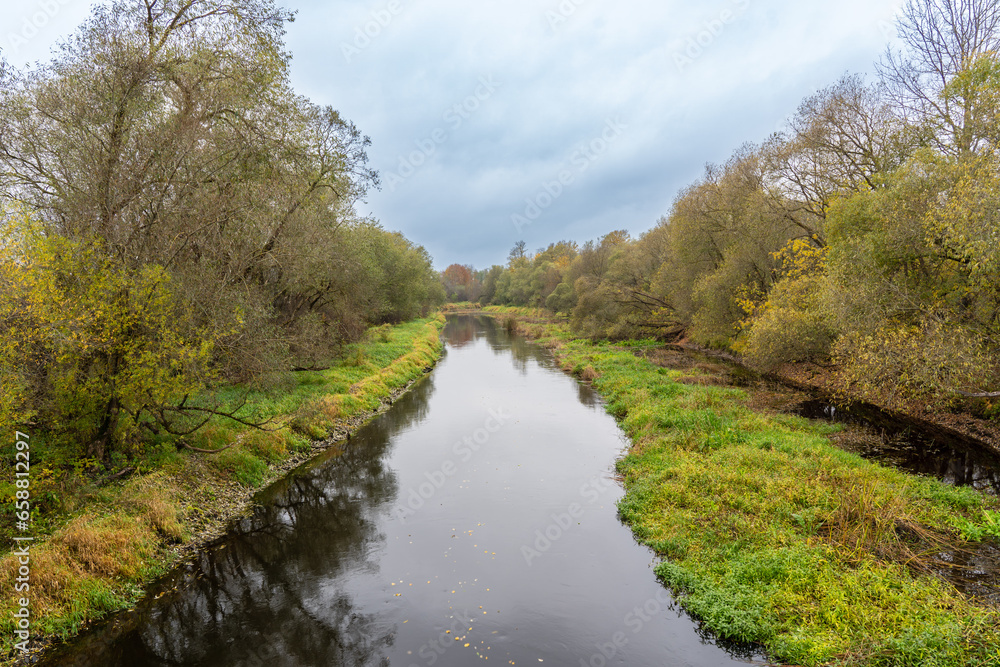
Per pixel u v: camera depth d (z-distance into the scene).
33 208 10.38
